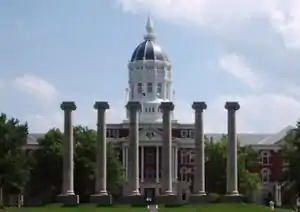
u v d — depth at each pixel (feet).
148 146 616.39
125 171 600.80
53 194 433.07
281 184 475.72
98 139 331.98
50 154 433.07
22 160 354.54
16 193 369.91
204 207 291.58
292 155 381.40
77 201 322.34
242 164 474.49
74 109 329.52
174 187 598.75
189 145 627.87
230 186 328.49
